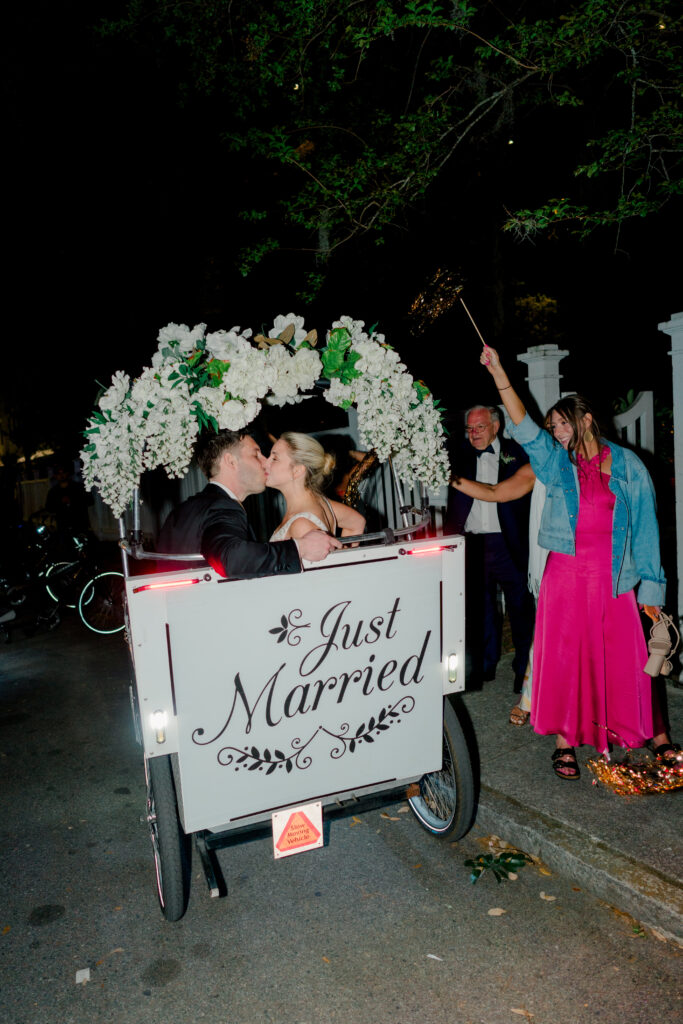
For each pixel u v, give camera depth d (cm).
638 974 252
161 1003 255
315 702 264
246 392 263
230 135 765
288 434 293
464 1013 241
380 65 798
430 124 658
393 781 290
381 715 278
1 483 920
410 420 286
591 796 339
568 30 520
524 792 346
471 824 315
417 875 316
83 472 265
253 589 246
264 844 348
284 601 251
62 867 344
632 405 577
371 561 263
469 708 443
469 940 274
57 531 851
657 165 611
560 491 338
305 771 269
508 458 445
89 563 796
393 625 272
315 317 1304
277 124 820
